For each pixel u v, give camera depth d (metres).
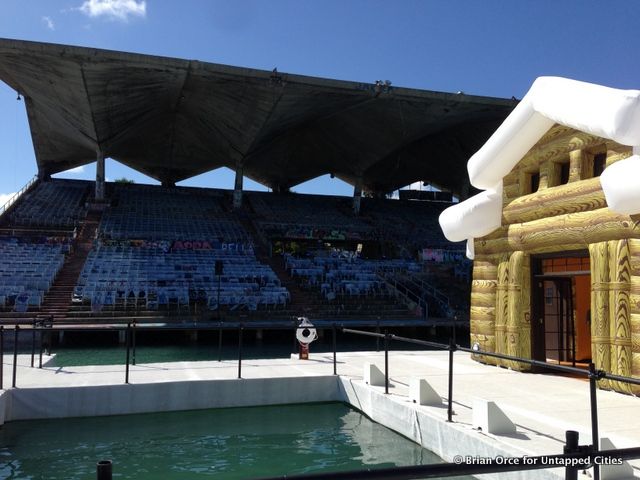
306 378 9.64
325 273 28.33
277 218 41.41
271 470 6.42
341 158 45.53
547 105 9.12
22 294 21.70
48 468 6.45
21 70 29.84
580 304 11.61
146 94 32.91
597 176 9.18
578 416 6.81
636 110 7.19
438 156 46.44
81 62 27.72
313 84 31.00
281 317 23.80
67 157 45.12
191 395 9.05
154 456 6.91
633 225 8.05
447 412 6.99
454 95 32.94
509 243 10.83
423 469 2.50
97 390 8.59
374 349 19.17
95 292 22.53
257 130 36.25
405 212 48.56
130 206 39.97
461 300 28.39
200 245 31.27
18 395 8.30
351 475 2.37
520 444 5.58
